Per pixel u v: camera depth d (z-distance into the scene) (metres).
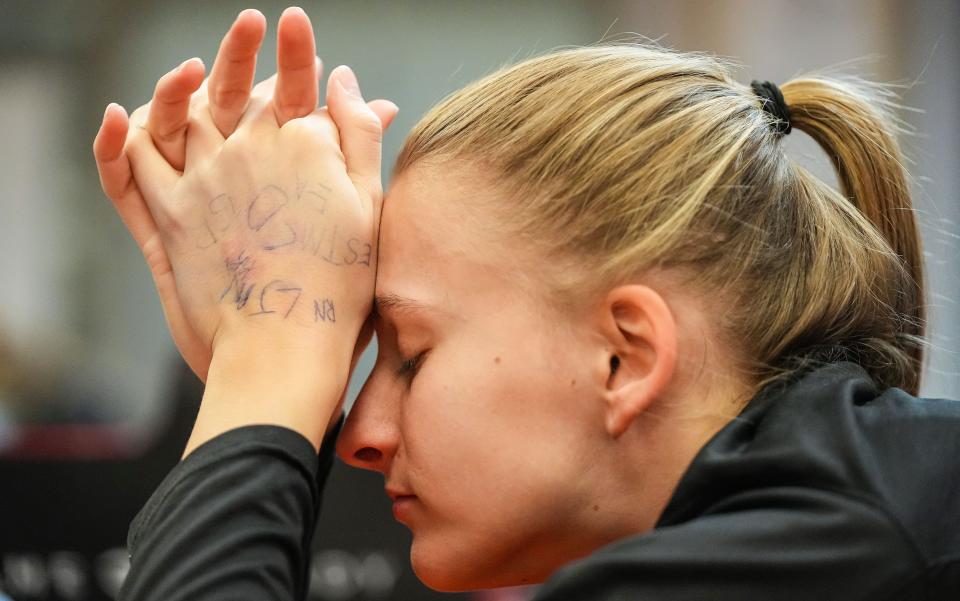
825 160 1.77
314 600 2.70
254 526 1.32
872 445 1.28
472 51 4.76
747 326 1.42
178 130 1.59
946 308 3.97
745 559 1.18
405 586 2.72
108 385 4.53
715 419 1.40
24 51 4.66
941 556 1.20
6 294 4.63
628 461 1.41
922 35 4.57
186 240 1.56
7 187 4.67
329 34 4.75
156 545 1.31
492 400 1.40
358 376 3.94
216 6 4.70
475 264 1.43
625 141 1.44
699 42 4.65
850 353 1.52
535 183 1.44
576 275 1.40
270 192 1.53
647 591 1.19
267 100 1.62
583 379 1.39
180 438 2.73
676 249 1.39
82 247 4.70
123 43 4.69
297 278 1.50
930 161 4.48
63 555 2.71
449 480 1.42
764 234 1.44
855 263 1.52
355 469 2.72
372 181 1.57
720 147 1.45
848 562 1.19
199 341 1.59
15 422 4.28
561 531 1.43
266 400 1.43
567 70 1.54
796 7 4.62
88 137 4.71
